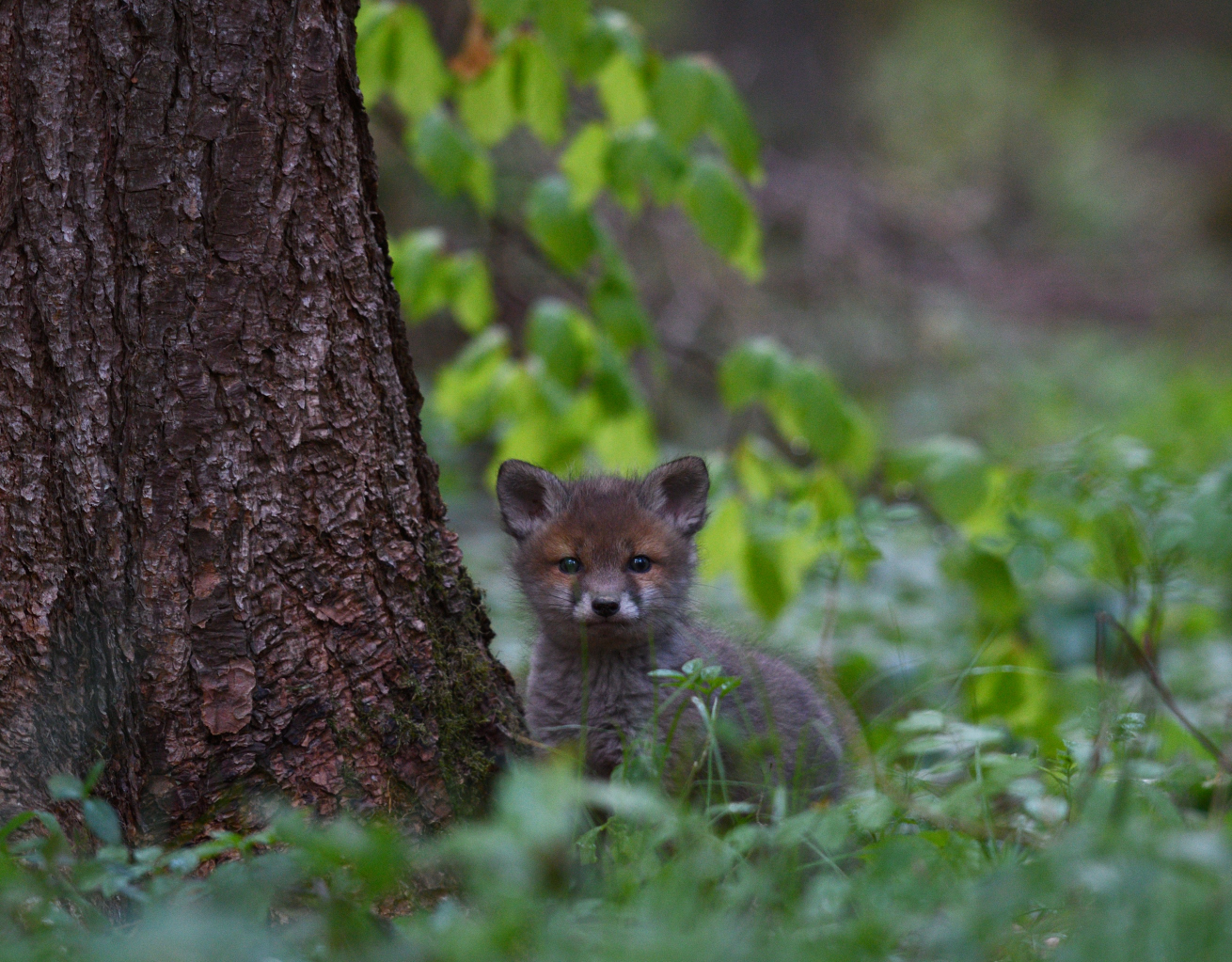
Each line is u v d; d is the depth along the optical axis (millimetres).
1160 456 13930
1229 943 5535
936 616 15141
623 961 5539
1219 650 13906
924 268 30812
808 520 12258
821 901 6488
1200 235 46688
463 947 5711
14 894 6023
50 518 7516
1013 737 10727
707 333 24547
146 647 7609
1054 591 15422
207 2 7613
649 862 7012
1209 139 53812
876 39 46125
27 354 7480
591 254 12891
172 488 7660
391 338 8633
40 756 7406
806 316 26484
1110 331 36812
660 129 12523
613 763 10094
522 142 22359
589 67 12195
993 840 7496
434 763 8383
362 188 8422
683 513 11320
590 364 13570
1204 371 31547
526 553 11008
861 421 13328
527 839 6109
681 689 8586
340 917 6027
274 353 7871
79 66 7461
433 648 8609
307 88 7910
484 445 23016
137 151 7547
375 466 8352
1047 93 50500
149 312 7617
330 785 7941
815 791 9258
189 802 7617
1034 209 47375
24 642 7469
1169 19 61625
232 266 7723
